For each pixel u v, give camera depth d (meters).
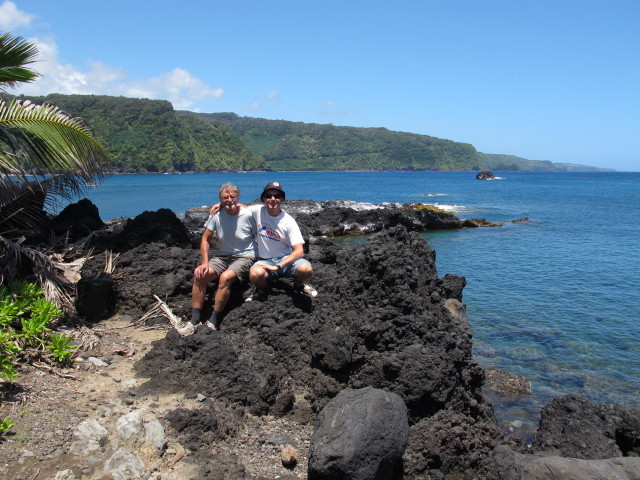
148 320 7.12
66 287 7.48
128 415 4.49
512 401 7.04
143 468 4.09
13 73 6.51
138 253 8.17
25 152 6.39
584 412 5.38
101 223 10.39
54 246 8.45
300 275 6.42
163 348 5.84
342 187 79.31
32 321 5.76
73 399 4.88
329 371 5.58
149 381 5.34
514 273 15.36
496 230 26.88
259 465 4.50
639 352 8.91
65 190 8.62
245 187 73.12
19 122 6.48
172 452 4.36
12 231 7.99
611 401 7.13
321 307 6.39
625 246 20.92
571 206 43.09
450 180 114.25
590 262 17.23
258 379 5.45
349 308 6.07
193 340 5.64
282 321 6.25
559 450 5.08
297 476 4.38
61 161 6.75
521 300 12.16
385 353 5.46
